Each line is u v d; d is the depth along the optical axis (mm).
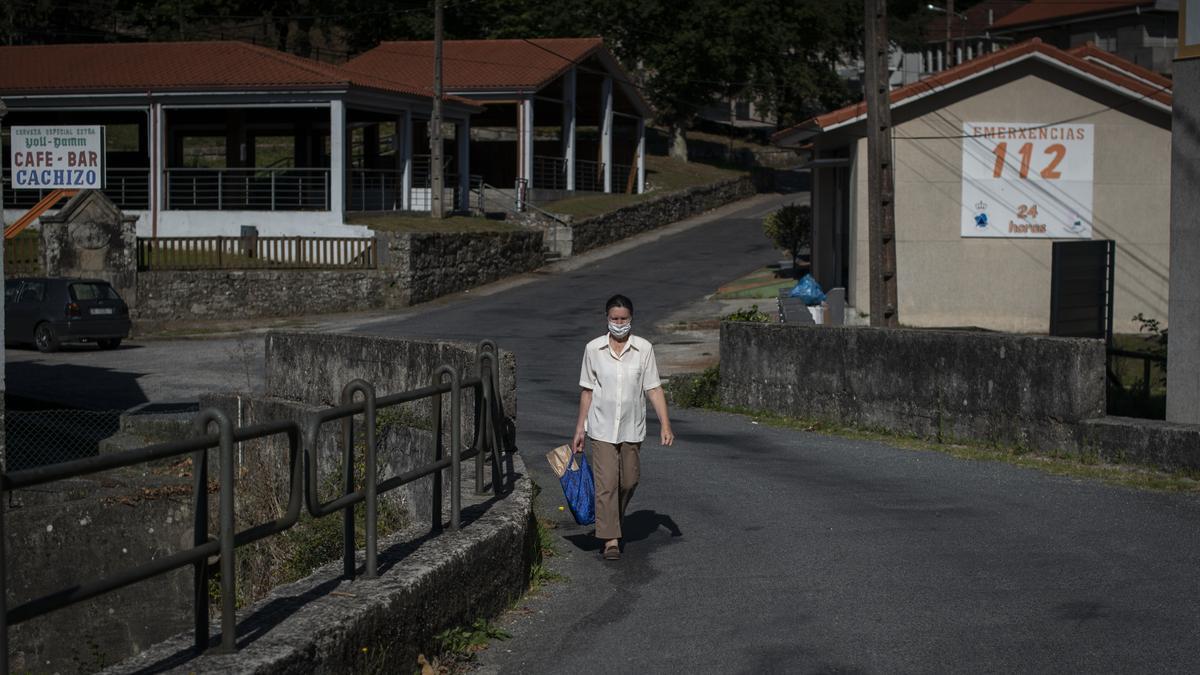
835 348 14820
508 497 7801
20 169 30359
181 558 4230
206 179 38312
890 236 19000
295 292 32312
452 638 6012
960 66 26469
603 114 54406
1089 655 5801
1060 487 10266
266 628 4832
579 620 6742
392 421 10414
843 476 11266
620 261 43188
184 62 38750
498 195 47531
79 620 10023
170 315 30906
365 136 48500
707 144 75438
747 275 38000
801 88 62000
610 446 8102
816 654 5941
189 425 14891
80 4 67000
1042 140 26797
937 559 7852
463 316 31156
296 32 69125
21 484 3535
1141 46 59688
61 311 26250
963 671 5617
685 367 22422
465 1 63844
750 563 7938
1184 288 11695
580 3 61094
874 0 18812
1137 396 15922
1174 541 8195
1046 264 26938
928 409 13250
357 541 8969
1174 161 11711
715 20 58750
